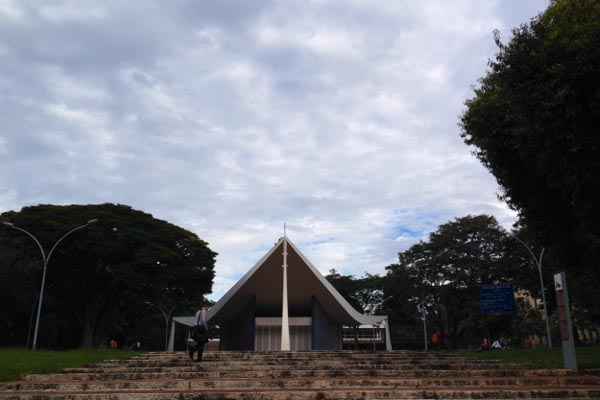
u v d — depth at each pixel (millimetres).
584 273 17000
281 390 9164
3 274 40094
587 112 9570
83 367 13258
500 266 43875
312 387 10008
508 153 14422
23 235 38219
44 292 41438
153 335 57656
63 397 8469
